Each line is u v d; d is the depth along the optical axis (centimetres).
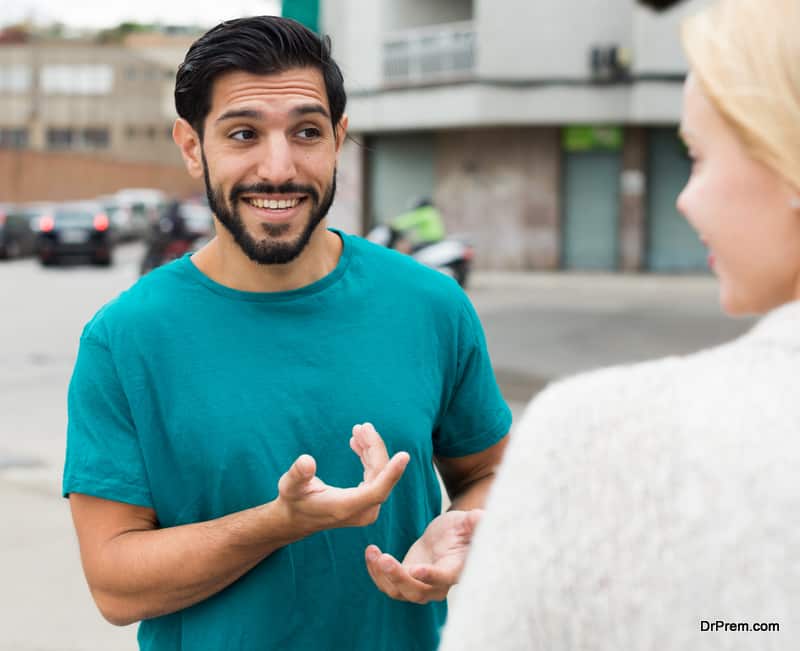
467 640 78
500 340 1134
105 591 155
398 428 163
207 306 163
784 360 76
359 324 167
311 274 168
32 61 6469
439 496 178
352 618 159
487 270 2194
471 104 2064
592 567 74
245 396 158
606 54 2036
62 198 4750
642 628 73
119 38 6744
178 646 161
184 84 162
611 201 2133
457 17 2297
